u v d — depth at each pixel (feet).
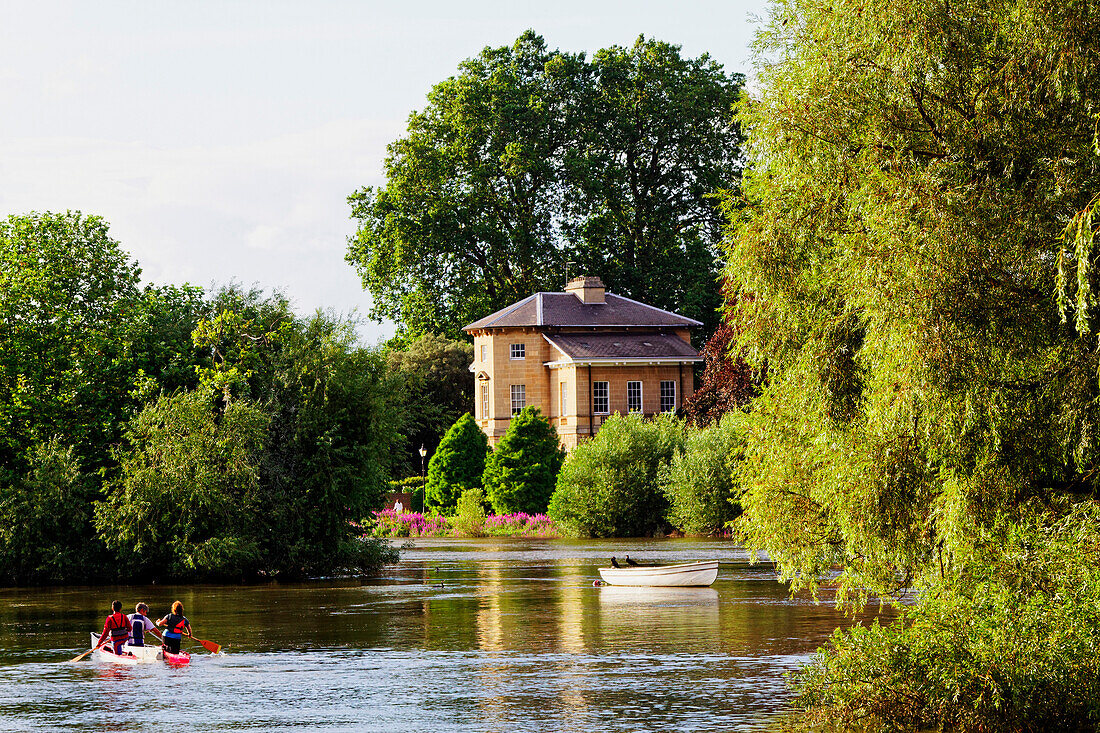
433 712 185.06
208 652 251.80
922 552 172.76
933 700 151.74
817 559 194.49
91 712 190.29
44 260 470.39
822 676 167.63
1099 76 155.53
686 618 294.46
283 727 176.86
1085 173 156.04
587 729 170.71
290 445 448.24
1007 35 162.40
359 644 260.21
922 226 157.89
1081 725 146.20
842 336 176.86
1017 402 159.12
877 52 169.37
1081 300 143.33
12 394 454.40
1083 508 157.07
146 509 412.98
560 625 286.05
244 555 420.36
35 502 425.69
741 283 186.19
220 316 466.70
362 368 463.83
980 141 161.68
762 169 186.60
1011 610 152.05
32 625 304.50
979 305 155.63
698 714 178.70
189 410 422.41
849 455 171.83
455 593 373.81
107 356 467.52
